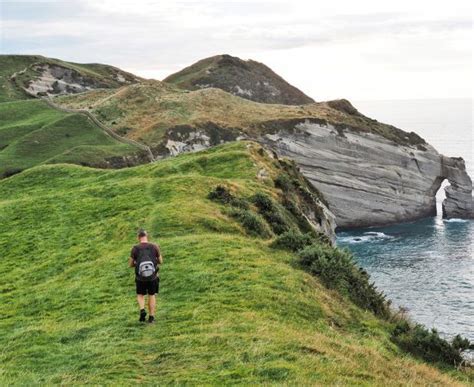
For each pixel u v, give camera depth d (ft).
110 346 52.29
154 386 42.42
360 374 47.55
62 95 581.53
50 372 47.83
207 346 50.62
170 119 433.89
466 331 207.51
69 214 134.82
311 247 90.12
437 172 471.21
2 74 593.83
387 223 454.40
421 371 57.21
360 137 449.48
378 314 79.30
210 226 106.83
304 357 48.26
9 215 141.59
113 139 370.12
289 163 234.17
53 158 301.63
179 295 68.18
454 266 309.42
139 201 133.90
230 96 522.47
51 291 80.38
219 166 177.68
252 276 73.77
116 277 80.53
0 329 65.72
